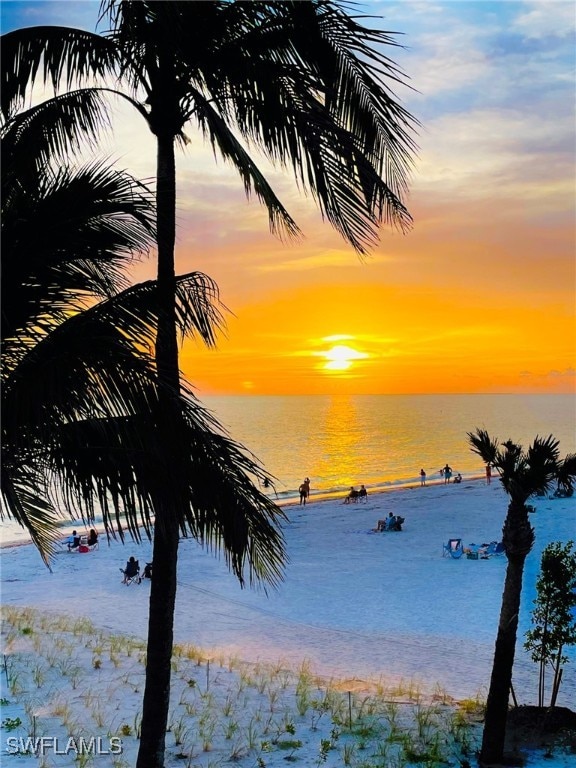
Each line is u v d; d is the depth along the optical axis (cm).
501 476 834
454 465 8781
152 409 477
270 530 528
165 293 538
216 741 870
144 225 524
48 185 505
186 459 491
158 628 677
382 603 2148
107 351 473
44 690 1007
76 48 619
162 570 678
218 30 633
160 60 646
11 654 1188
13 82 612
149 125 660
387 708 1044
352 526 3797
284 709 1009
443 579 2488
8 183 545
